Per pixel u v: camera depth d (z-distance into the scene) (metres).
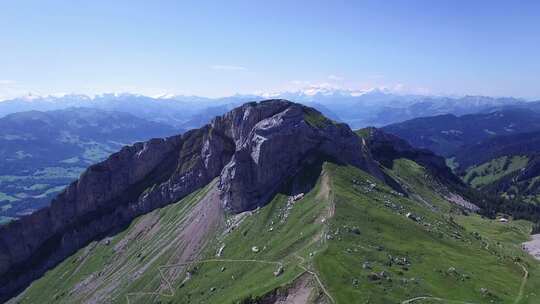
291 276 176.25
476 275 186.88
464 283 175.75
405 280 168.38
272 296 170.00
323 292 159.62
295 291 167.00
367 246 194.88
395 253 193.00
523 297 174.00
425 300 157.38
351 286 161.25
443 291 166.62
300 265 181.75
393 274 172.50
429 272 180.12
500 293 174.12
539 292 182.88
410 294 160.38
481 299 165.25
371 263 179.00
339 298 154.38
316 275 168.50
